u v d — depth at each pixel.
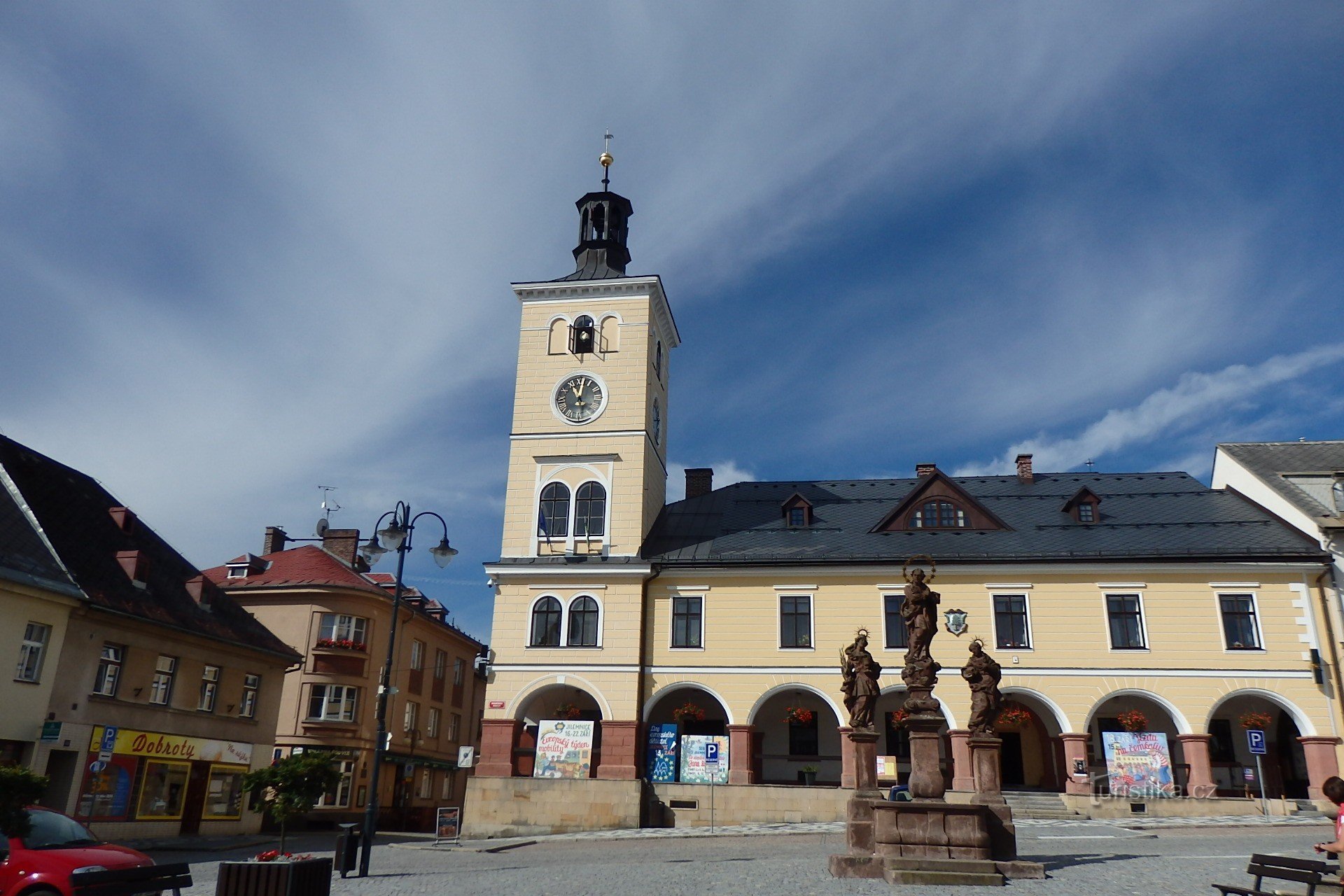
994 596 34.97
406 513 25.06
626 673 35.53
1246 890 12.55
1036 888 14.62
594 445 39.16
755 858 20.98
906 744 35.25
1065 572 34.75
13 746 27.50
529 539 38.28
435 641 56.84
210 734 35.16
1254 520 36.09
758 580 36.31
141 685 32.06
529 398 40.19
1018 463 42.31
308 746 44.84
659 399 43.00
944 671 34.25
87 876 13.20
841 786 33.34
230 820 36.12
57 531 31.83
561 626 36.47
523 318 41.44
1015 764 36.03
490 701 35.91
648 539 39.00
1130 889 14.40
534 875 17.77
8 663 27.23
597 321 40.78
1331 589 33.25
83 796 29.39
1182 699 33.09
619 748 34.66
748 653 35.53
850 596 35.66
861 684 19.25
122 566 33.44
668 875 16.95
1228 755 34.62
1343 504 34.34
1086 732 33.12
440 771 57.50
